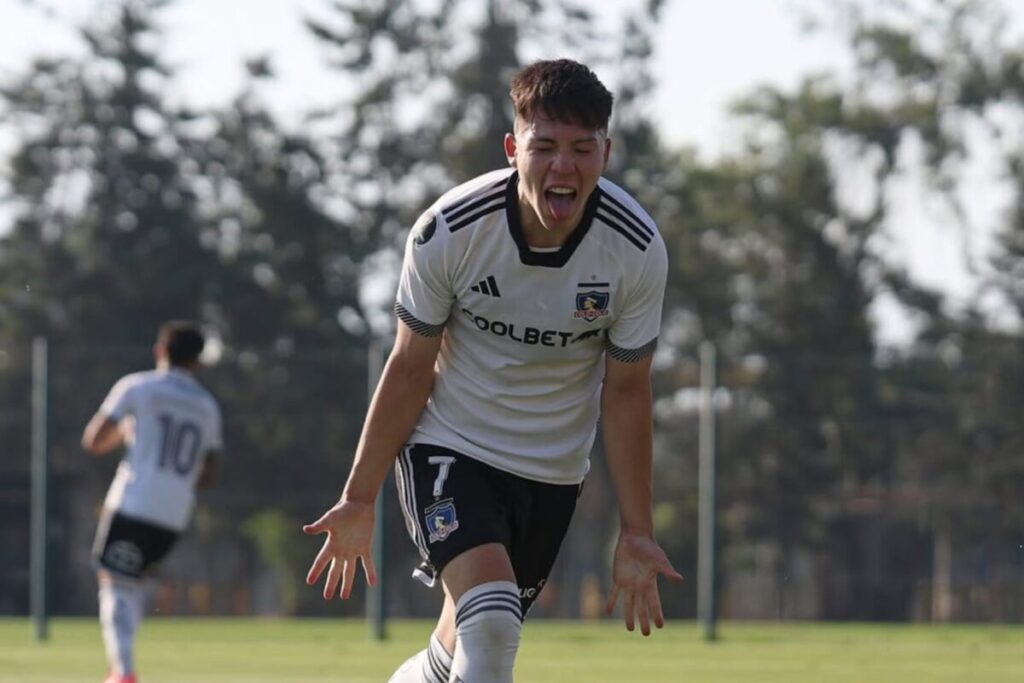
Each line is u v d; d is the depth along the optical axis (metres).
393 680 20.19
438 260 18.17
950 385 66.75
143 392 36.75
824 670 42.69
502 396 18.86
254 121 158.50
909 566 68.56
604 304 18.22
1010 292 142.88
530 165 17.06
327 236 150.00
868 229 158.12
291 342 146.25
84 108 155.62
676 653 49.91
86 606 72.38
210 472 37.78
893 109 158.38
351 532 18.92
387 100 159.38
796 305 153.50
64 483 71.25
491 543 18.20
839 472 66.88
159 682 37.81
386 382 18.98
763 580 70.56
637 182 155.38
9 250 149.88
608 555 92.06
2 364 98.00
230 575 81.25
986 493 66.94
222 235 153.00
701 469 56.81
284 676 39.78
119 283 146.12
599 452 106.12
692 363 148.12
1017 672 41.94
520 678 39.69
